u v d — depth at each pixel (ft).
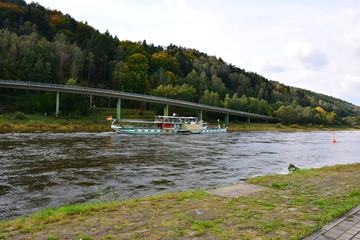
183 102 424.87
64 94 358.84
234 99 608.60
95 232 26.23
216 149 157.58
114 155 117.50
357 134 442.91
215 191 47.24
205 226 27.94
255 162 113.09
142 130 273.95
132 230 26.73
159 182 71.05
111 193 58.59
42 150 123.13
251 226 28.04
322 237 25.30
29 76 392.06
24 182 67.21
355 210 34.01
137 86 493.36
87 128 300.61
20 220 31.14
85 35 636.48
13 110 328.70
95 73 528.63
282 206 36.60
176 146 165.99
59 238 24.66
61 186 64.08
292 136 324.80
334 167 81.41
